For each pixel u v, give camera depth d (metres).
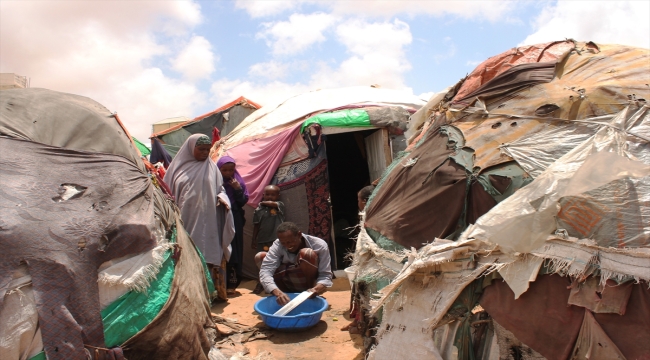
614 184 2.17
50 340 2.19
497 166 2.71
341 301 5.06
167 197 3.73
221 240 5.21
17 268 2.21
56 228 2.38
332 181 9.48
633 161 2.15
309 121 6.40
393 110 6.68
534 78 3.26
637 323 1.85
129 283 2.54
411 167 3.26
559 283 2.11
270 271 4.38
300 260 4.32
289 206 6.45
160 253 2.79
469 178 2.71
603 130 2.51
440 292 2.46
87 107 3.23
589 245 2.02
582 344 1.99
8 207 2.33
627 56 3.18
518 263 2.20
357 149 9.35
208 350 3.14
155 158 7.71
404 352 2.54
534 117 2.91
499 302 2.27
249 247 6.59
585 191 2.14
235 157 6.96
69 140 2.91
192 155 5.23
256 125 7.46
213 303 5.12
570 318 2.04
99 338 2.34
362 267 3.33
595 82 2.96
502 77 3.45
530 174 2.54
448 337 2.49
